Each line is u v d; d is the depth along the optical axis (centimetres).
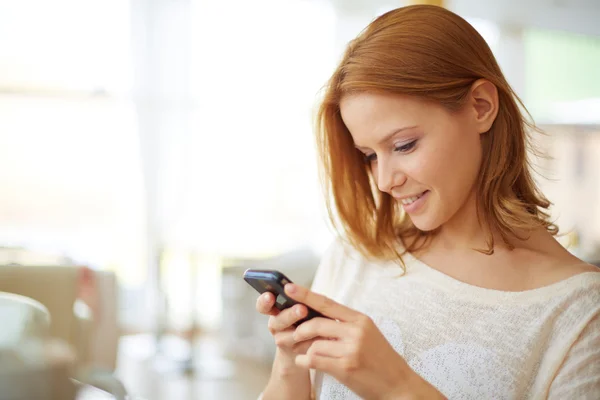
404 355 98
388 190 95
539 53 404
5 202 242
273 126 323
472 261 101
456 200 95
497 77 97
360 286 108
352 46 95
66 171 255
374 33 94
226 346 276
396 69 89
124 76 272
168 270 279
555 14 406
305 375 97
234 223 309
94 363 229
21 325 204
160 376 249
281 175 325
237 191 312
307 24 335
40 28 251
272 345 279
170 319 271
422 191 93
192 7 298
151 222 279
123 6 273
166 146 289
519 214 97
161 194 283
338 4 341
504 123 98
